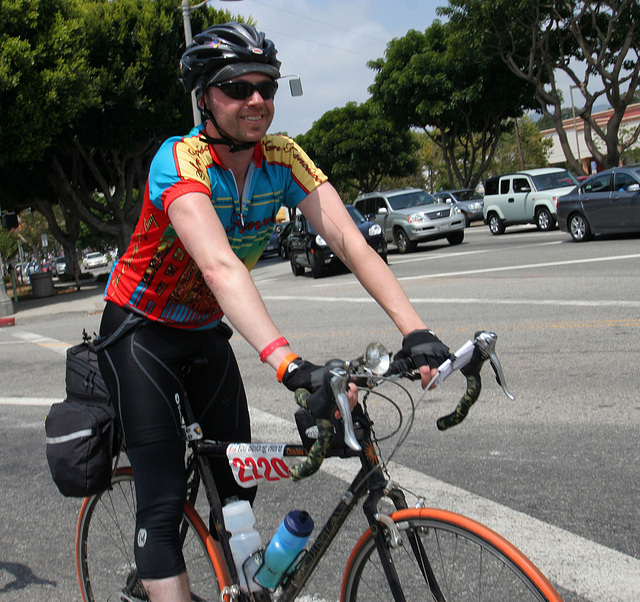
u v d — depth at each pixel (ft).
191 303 7.29
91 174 103.04
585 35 92.99
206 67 6.48
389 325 29.45
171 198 6.44
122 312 7.32
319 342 27.14
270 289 52.16
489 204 75.15
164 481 7.09
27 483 14.73
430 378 5.89
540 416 16.05
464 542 5.70
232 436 8.06
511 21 88.12
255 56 6.43
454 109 115.85
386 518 6.03
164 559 6.87
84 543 8.67
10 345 37.19
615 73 83.82
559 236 61.00
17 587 10.40
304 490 12.77
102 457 7.47
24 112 68.80
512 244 60.08
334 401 5.39
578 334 23.63
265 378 22.34
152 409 7.09
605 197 50.39
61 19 72.64
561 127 90.17
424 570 5.93
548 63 89.10
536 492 12.06
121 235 96.48
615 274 35.37
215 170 6.79
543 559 9.82
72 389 7.91
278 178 7.27
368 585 6.37
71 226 113.19
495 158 196.95
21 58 67.36
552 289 33.27
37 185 94.63
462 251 60.34
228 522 7.09
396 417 16.83
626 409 15.93
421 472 13.34
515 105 118.01
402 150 175.52
